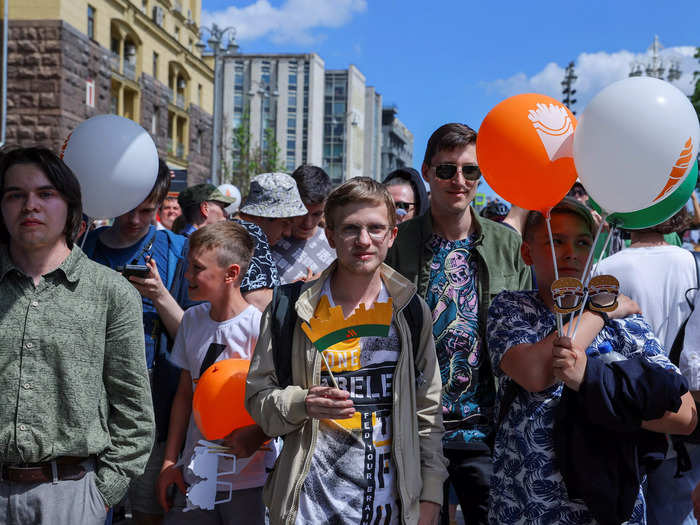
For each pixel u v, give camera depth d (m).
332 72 103.69
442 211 3.59
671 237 4.92
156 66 36.22
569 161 2.68
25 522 2.49
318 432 2.50
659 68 25.78
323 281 2.65
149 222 3.94
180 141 40.56
